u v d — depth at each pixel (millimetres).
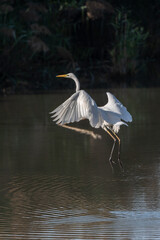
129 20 36375
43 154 12938
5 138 15266
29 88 30609
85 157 12523
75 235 7297
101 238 7172
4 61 30953
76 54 35812
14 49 31812
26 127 17250
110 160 12164
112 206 8586
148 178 10406
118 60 35250
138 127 16984
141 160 12094
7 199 9102
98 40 36938
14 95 27391
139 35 36188
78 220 7918
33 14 31797
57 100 24500
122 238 7164
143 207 8492
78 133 16125
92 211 8344
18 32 31828
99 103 22469
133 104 22688
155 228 7520
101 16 34625
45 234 7367
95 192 9445
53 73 33156
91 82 33000
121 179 10359
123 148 13570
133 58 36062
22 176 10734
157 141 14398
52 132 16297
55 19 34688
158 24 41344
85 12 36281
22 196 9281
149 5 41125
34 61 33719
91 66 35344
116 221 7848
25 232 7457
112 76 34938
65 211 8375
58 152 13148
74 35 36906
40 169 11328
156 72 37594
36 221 7918
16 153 13070
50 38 33781
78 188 9750
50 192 9508
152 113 20000
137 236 7227
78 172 11000
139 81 33312
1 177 10680
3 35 31078
